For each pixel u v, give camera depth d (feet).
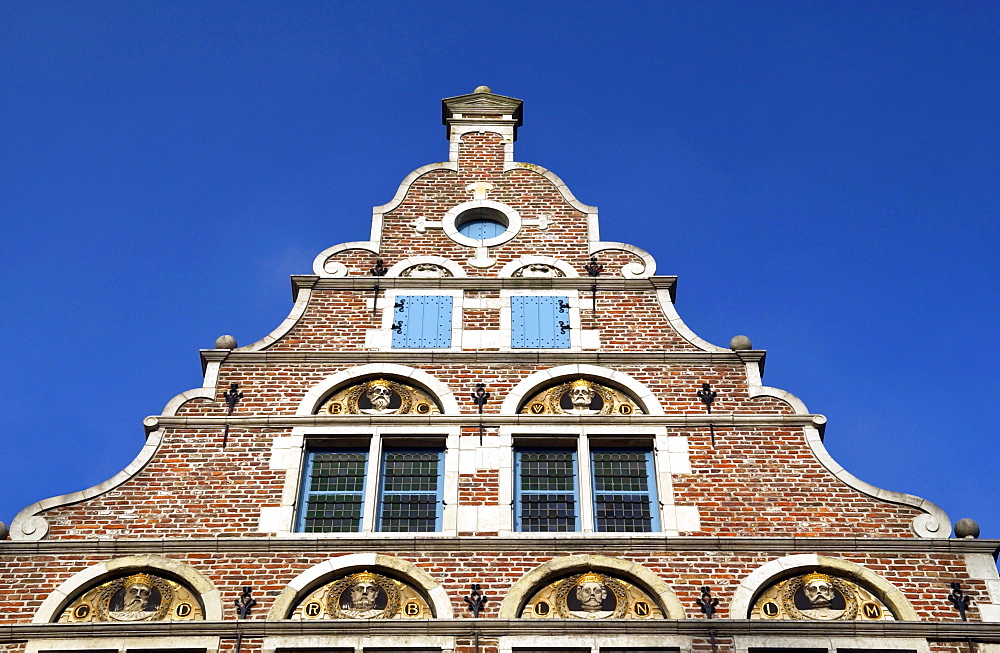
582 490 49.83
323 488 50.26
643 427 51.85
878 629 45.11
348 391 53.52
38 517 48.19
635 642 44.75
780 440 51.34
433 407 52.90
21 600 45.91
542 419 52.03
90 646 44.62
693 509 49.08
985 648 44.83
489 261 59.36
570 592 46.50
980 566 47.03
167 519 48.55
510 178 63.62
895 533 48.26
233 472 50.19
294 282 57.77
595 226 61.00
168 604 46.09
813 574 47.11
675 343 55.36
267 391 53.16
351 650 44.60
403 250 59.82
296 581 46.44
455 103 67.97
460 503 49.19
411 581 46.62
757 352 54.29
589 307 56.95
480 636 44.86
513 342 55.42
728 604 45.98
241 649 44.50
